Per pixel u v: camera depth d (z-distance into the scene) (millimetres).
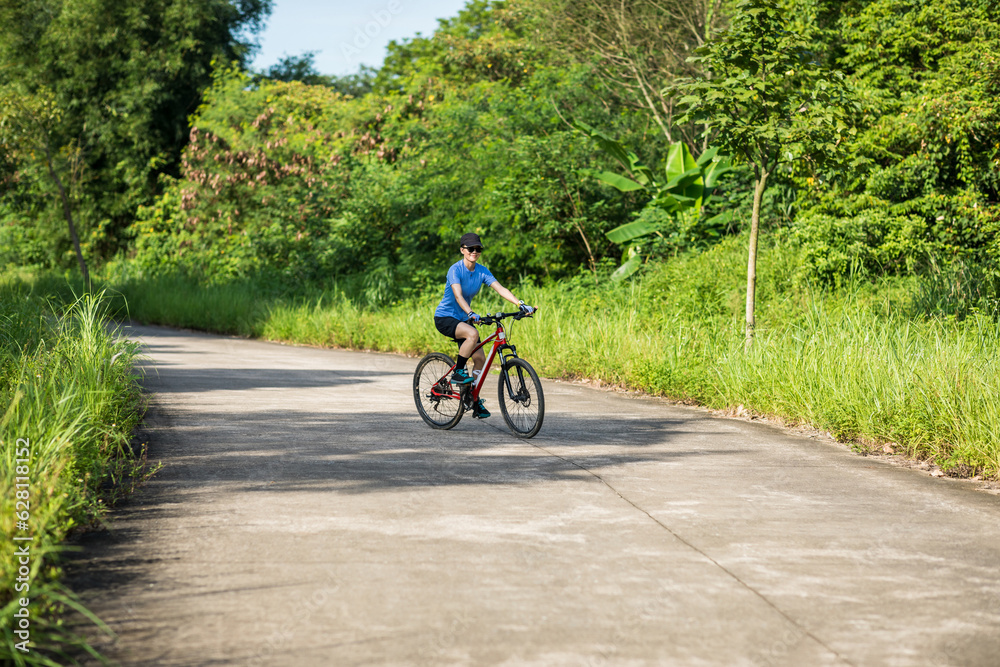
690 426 9062
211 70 37438
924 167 14953
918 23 15977
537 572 4414
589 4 24375
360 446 7582
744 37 11062
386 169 24828
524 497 5941
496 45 32812
